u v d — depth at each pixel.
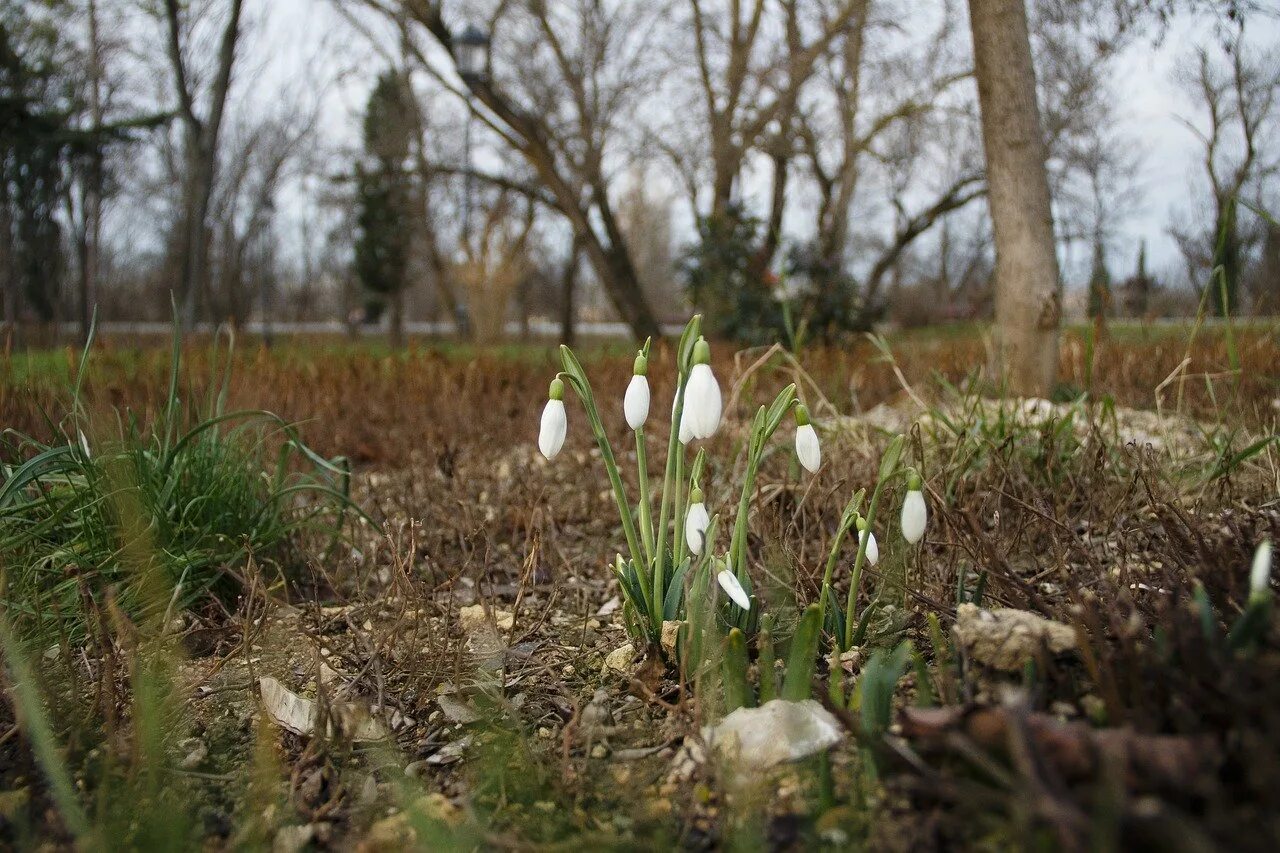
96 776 1.73
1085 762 1.16
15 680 1.92
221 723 1.98
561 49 15.98
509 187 19.86
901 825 1.37
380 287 28.55
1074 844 1.02
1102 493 2.87
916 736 1.35
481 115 16.08
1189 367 5.64
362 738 1.89
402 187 21.59
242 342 11.29
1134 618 1.40
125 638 1.91
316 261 39.84
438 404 6.04
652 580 2.10
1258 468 2.96
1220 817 1.03
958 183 21.03
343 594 2.91
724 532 2.74
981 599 2.10
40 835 1.55
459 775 1.74
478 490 4.02
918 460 2.77
